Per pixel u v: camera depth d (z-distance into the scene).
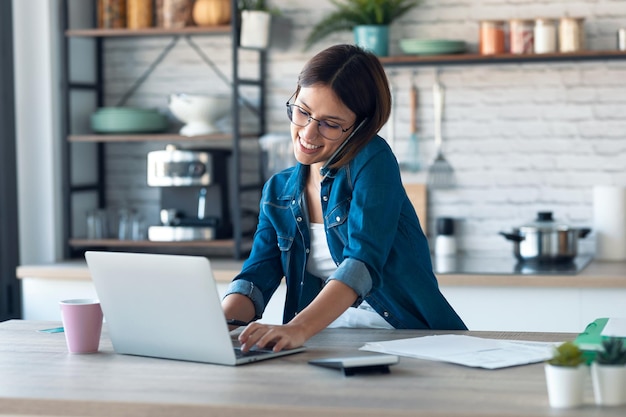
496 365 1.93
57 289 4.42
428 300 2.53
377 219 2.31
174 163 4.54
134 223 4.80
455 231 4.71
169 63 5.02
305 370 1.93
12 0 4.71
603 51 4.25
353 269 2.24
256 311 2.52
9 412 1.75
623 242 4.36
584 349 1.85
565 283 3.86
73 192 4.84
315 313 2.17
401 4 4.67
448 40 4.41
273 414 1.63
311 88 2.32
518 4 4.59
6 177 4.69
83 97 4.98
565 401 1.59
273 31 4.60
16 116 4.74
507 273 3.94
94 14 5.07
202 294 1.97
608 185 4.53
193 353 2.03
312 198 2.54
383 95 2.40
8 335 2.40
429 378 1.84
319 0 4.78
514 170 4.64
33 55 4.77
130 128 4.73
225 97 4.64
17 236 4.73
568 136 4.57
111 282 2.11
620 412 1.57
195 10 4.60
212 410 1.65
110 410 1.70
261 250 2.61
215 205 4.66
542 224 4.21
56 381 1.86
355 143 2.39
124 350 2.15
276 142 4.69
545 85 4.58
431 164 4.73
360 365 1.87
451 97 4.69
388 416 1.59
